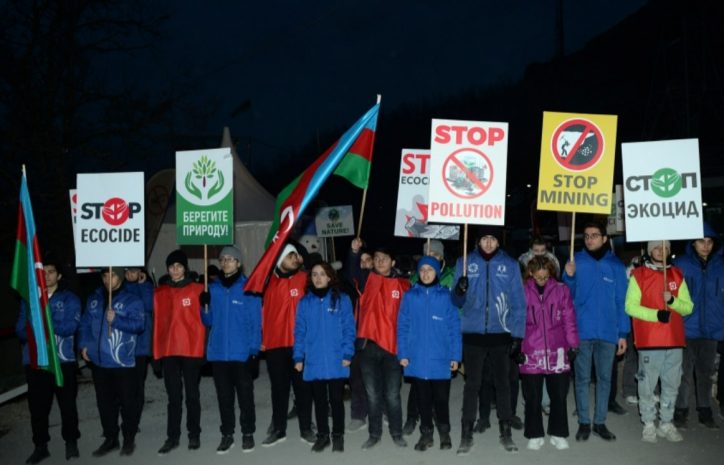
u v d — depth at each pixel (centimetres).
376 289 745
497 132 723
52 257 734
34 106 1479
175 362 737
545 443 720
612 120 736
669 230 725
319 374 716
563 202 741
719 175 2700
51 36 1502
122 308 721
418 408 775
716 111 3088
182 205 768
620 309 729
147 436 807
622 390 934
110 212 742
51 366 677
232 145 1712
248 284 728
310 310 724
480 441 736
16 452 763
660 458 658
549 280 703
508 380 705
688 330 770
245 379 732
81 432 838
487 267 708
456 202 725
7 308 1415
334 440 717
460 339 705
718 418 809
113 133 1560
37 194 1468
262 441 770
